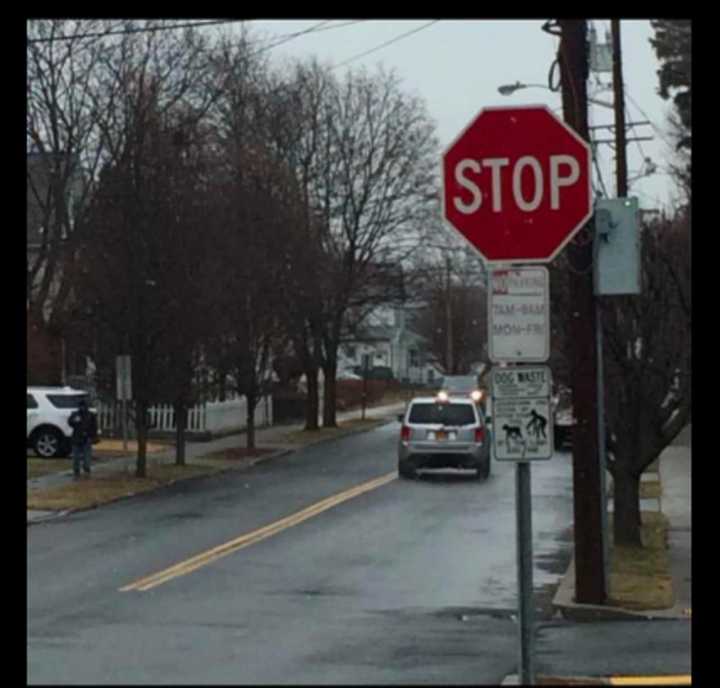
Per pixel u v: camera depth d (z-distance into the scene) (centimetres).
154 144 3344
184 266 3256
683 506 2764
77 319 3466
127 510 2600
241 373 4084
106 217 3238
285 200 4453
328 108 5400
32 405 3653
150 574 1744
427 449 3212
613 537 2155
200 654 1160
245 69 5459
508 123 981
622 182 2248
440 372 9706
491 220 980
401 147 5541
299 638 1262
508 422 956
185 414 3834
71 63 5066
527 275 965
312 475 3403
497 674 1077
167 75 4484
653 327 2050
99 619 1377
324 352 5475
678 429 2073
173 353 3259
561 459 3862
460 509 2589
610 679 1080
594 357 1552
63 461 3553
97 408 4491
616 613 1491
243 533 2212
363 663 1127
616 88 2281
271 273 4094
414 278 5709
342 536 2177
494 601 1532
